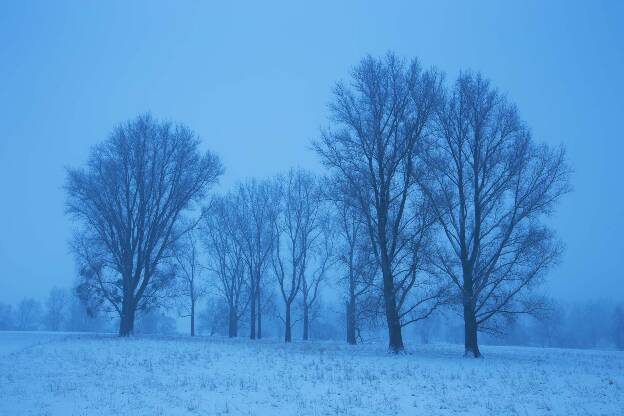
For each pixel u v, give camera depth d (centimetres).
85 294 3950
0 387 1756
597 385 1734
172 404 1468
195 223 4066
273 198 4797
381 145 2750
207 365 2061
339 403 1462
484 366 2166
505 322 2881
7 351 3017
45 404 1514
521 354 3164
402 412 1376
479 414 1361
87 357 2289
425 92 2750
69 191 3619
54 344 2934
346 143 2797
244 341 3866
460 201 2728
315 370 1953
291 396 1538
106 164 3638
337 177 2838
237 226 4944
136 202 3766
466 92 2783
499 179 2709
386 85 2819
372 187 2755
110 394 1603
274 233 4803
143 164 3731
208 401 1492
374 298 2781
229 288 5306
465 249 2703
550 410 1402
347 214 3566
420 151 2723
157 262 3847
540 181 2661
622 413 1378
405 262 2728
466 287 2658
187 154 3884
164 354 2370
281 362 2155
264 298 5797
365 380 1752
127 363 2114
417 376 1844
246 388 1644
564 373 2006
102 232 3697
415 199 2764
